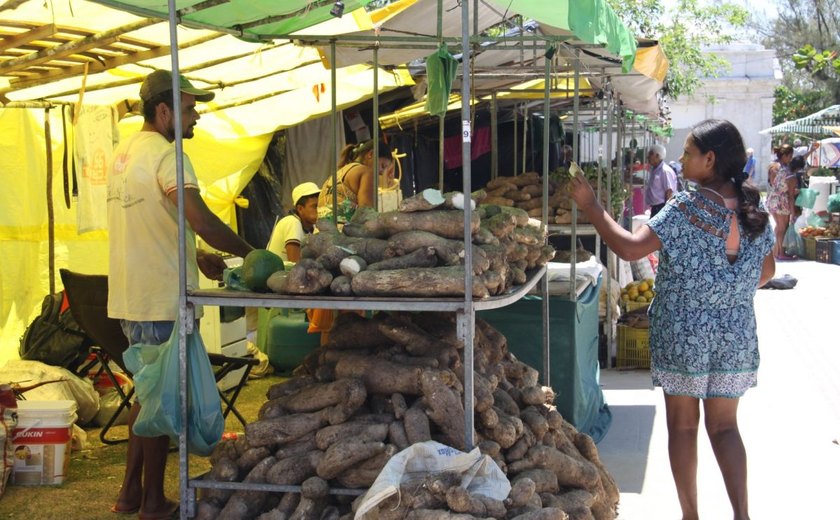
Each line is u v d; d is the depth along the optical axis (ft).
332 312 20.72
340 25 17.63
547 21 14.25
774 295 42.98
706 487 16.89
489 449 11.96
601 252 33.22
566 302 19.01
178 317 12.41
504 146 39.04
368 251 12.27
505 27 20.66
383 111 34.06
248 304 12.01
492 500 10.89
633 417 22.29
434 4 17.56
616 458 18.88
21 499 15.16
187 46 16.56
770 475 17.56
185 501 12.46
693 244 13.42
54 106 21.70
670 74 59.06
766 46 110.32
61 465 15.94
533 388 14.30
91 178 21.57
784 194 59.16
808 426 21.08
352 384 12.35
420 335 13.12
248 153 27.37
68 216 23.67
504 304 12.35
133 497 14.55
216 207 27.02
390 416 12.42
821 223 62.44
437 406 11.89
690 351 13.46
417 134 39.37
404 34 18.72
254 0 13.25
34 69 17.61
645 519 15.21
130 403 19.85
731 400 13.69
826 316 36.81
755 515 15.44
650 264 36.17
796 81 119.96
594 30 13.60
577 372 19.15
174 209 13.66
